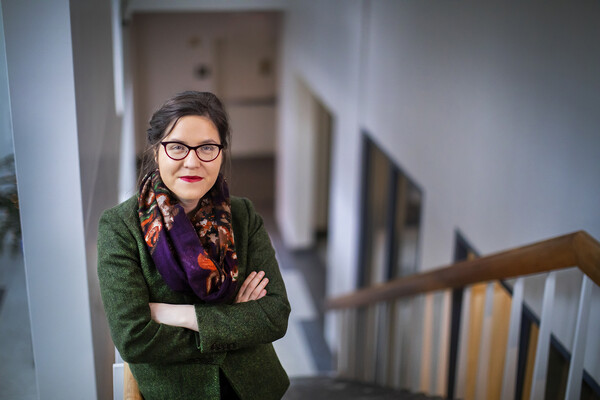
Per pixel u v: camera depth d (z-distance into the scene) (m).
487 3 3.97
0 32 1.92
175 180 1.61
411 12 5.22
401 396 4.21
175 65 11.71
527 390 3.52
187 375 1.73
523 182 3.62
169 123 1.58
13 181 2.13
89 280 2.22
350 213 7.30
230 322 1.67
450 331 4.54
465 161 4.38
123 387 1.96
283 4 7.06
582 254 2.38
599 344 2.93
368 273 7.13
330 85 7.70
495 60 3.90
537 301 3.42
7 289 2.33
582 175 3.08
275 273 1.84
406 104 5.45
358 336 6.06
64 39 1.92
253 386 1.81
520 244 3.68
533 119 3.50
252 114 13.17
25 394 2.41
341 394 4.93
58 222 2.09
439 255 4.94
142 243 1.65
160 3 6.72
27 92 1.95
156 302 1.69
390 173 6.02
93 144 2.59
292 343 7.92
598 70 2.93
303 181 9.80
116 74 5.10
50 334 2.22
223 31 11.55
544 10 3.36
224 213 1.72
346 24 6.88
